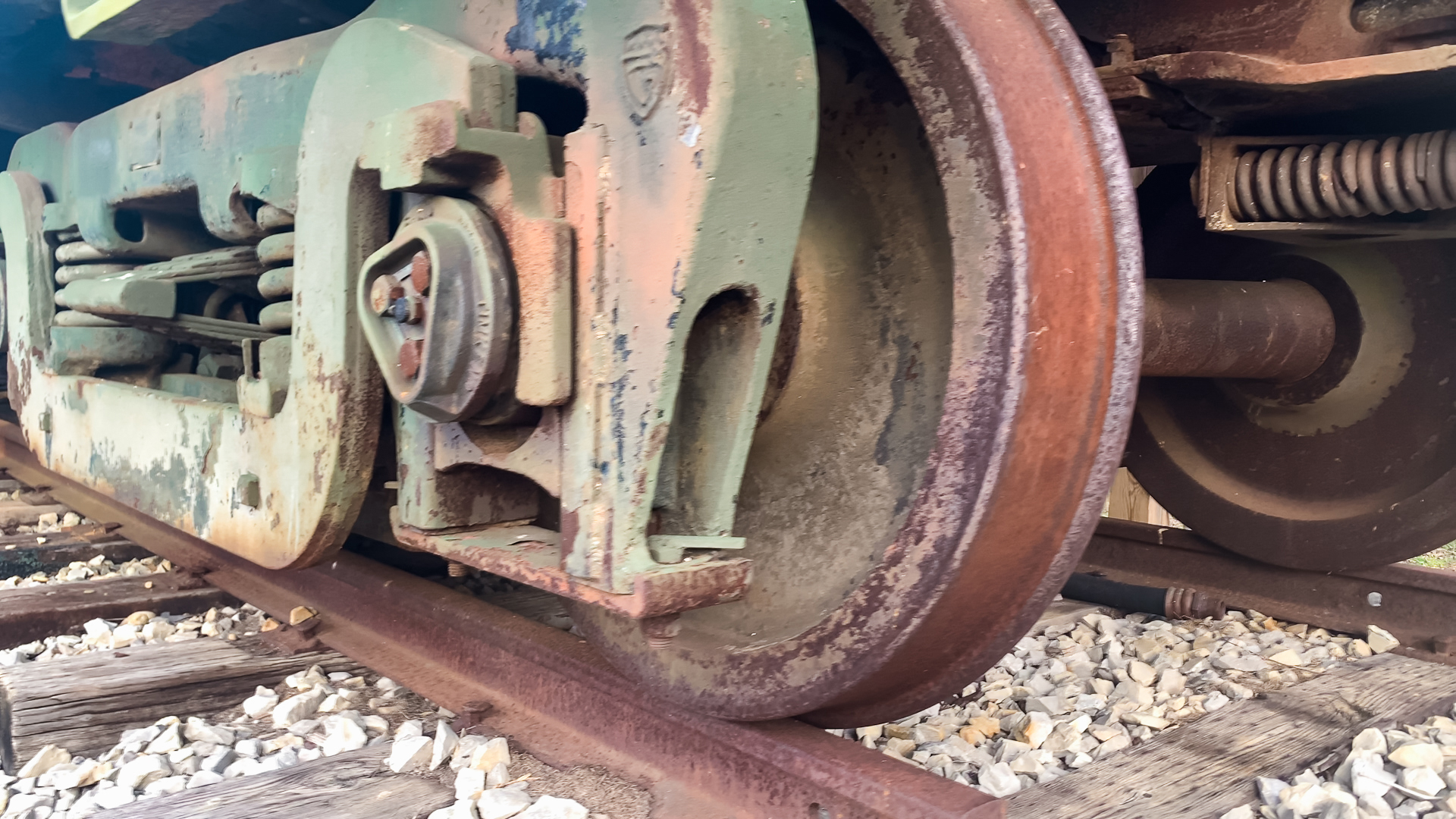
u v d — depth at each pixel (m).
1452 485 1.80
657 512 1.09
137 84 2.43
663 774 1.27
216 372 2.23
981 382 0.96
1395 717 1.53
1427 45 1.22
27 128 2.63
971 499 0.96
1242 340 1.82
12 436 3.49
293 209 1.52
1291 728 1.48
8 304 2.55
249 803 1.22
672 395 0.97
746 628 1.28
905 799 1.01
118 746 1.44
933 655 1.08
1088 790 1.28
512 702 1.50
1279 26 1.34
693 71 0.91
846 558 1.24
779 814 1.14
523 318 1.04
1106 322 1.03
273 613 1.97
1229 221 1.53
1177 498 2.26
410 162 1.08
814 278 1.28
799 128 0.98
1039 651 1.90
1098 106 1.08
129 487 2.00
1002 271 0.95
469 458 1.18
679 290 0.94
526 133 1.07
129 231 2.27
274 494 1.51
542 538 1.21
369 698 1.59
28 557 2.40
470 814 1.18
